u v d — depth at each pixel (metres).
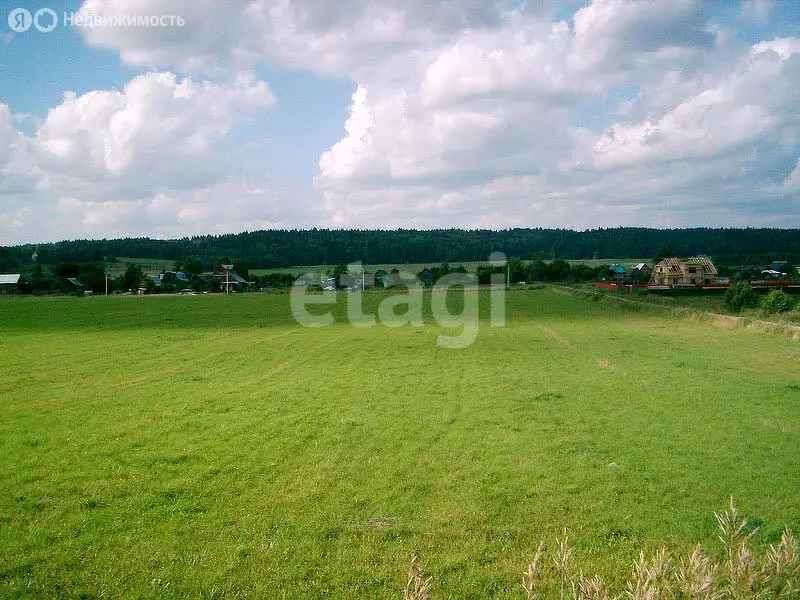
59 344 34.97
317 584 8.41
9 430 16.25
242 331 42.62
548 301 68.75
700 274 87.31
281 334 40.72
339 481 12.29
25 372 25.53
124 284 109.69
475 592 8.23
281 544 9.52
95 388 22.09
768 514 10.49
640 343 34.00
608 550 9.34
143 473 12.78
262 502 11.19
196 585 8.35
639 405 18.89
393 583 8.45
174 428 16.45
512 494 11.56
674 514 10.56
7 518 10.49
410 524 10.25
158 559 9.05
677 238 196.75
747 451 14.09
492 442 14.98
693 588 5.84
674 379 23.12
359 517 10.55
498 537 9.82
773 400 19.45
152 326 45.88
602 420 17.08
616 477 12.41
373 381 23.42
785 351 30.17
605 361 27.72
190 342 36.25
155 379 23.97
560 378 23.72
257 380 23.73
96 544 9.52
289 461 13.58
